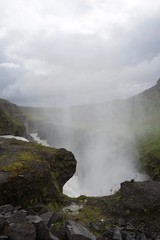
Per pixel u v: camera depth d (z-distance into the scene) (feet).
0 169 66.13
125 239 52.24
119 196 67.51
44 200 66.74
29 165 71.72
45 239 38.37
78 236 43.65
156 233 54.80
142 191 65.36
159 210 59.93
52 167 83.46
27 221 38.96
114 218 60.64
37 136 547.90
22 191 63.10
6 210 49.37
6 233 36.35
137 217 59.77
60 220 51.24
